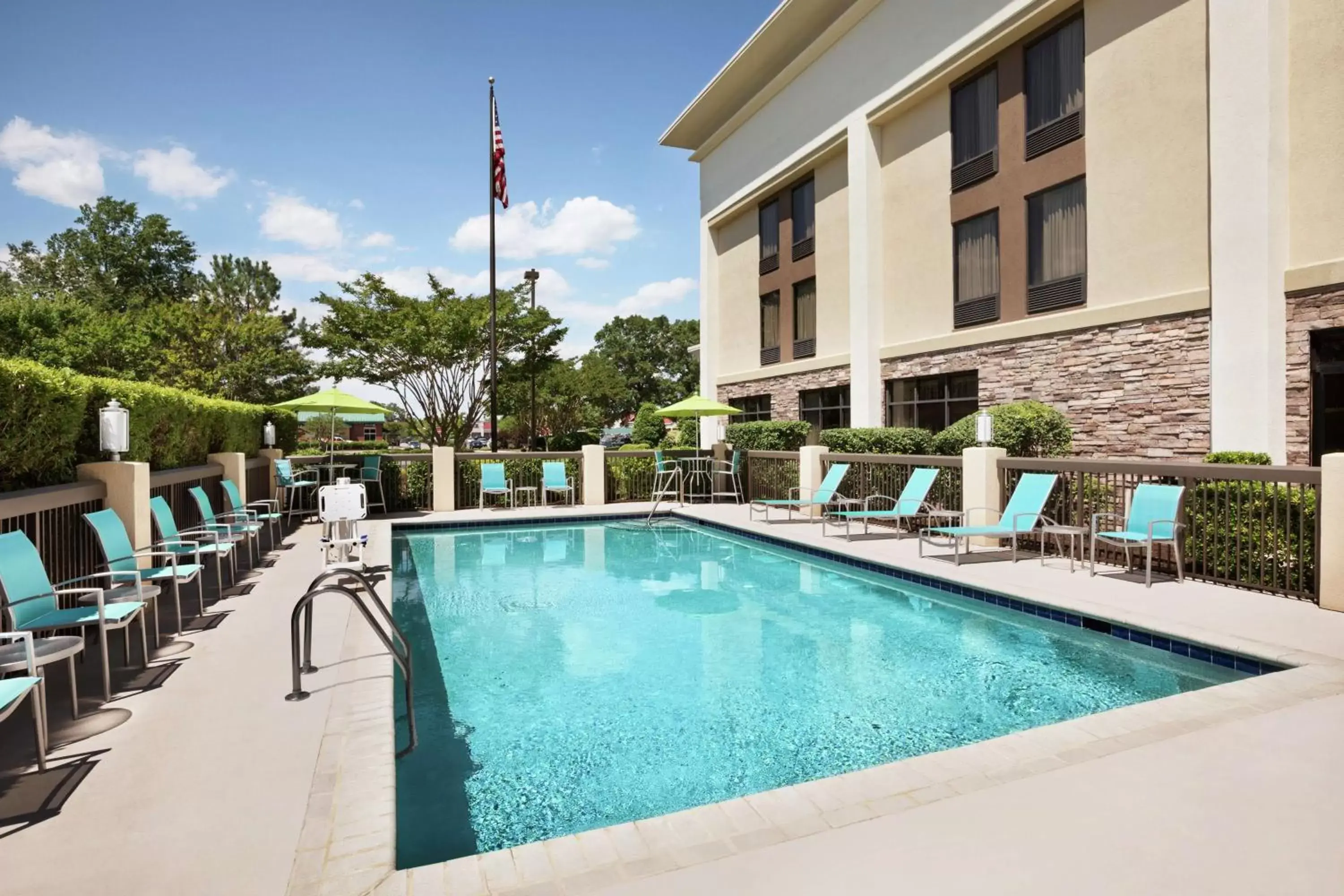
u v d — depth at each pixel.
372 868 2.50
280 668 4.78
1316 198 8.87
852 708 4.74
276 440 16.52
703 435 23.48
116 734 3.69
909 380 15.47
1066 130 11.83
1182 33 10.12
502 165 19.84
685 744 4.23
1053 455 11.12
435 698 5.00
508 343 24.67
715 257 23.52
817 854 2.55
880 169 15.99
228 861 2.56
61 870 2.50
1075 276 11.72
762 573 9.33
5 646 3.68
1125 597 6.46
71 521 5.61
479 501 15.44
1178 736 3.50
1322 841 2.57
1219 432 9.59
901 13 14.79
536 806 3.53
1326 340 8.73
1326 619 5.61
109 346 30.31
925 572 7.89
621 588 8.52
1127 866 2.43
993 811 2.83
